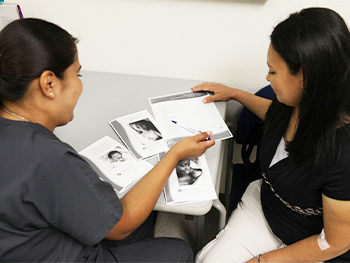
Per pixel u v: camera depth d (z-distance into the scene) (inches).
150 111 43.9
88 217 23.2
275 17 42.7
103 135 39.4
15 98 22.7
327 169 28.3
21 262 24.6
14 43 21.3
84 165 23.9
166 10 45.4
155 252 33.3
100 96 47.0
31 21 22.5
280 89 29.5
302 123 28.5
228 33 45.7
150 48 50.1
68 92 25.2
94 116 42.8
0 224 22.6
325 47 24.7
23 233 23.1
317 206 32.4
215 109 44.2
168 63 51.3
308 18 26.0
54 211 22.5
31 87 22.6
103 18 48.2
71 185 22.6
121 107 44.6
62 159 22.5
